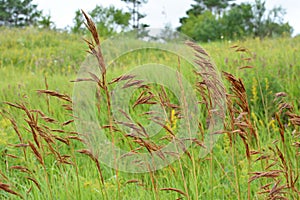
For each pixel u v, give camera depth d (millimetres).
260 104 5047
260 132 4219
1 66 10523
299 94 5160
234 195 2992
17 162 3648
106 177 3594
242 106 2236
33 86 6773
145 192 3076
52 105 5199
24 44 15633
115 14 22750
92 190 3051
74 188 2982
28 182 3498
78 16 20734
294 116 2223
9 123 4289
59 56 11867
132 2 34125
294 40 11555
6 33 17312
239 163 3059
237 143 3848
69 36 18125
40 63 10391
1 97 6047
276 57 6785
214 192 3111
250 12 24719
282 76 5844
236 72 5410
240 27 25125
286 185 2143
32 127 2209
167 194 3023
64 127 4453
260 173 2104
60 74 8719
